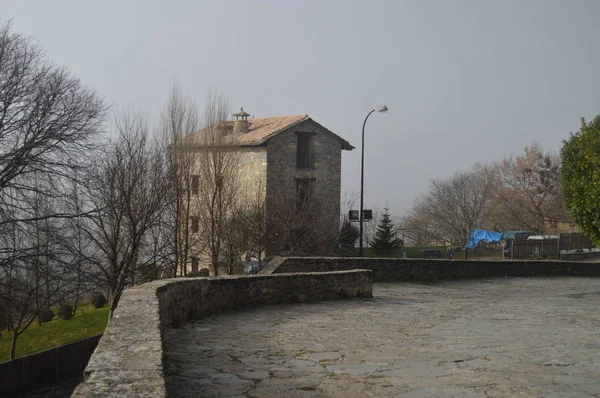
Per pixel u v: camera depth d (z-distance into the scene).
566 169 23.14
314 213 43.91
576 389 6.66
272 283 13.94
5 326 31.23
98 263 27.91
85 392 4.14
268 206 42.12
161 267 31.67
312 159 52.47
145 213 29.75
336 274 15.58
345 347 8.95
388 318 12.42
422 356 8.35
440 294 18.14
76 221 28.28
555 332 10.98
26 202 26.88
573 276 25.88
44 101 27.25
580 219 22.64
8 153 26.41
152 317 7.12
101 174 29.86
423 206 83.00
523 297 18.14
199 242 38.22
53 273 27.72
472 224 76.56
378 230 51.66
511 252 38.88
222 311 12.35
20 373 18.81
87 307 41.06
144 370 4.75
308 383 6.73
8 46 26.56
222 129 40.03
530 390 6.57
